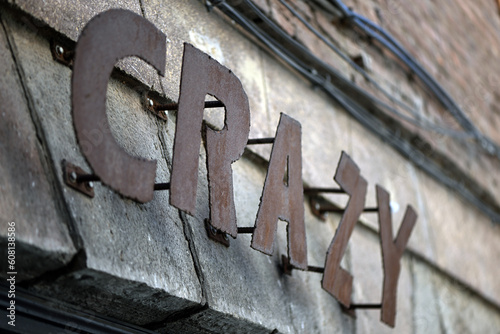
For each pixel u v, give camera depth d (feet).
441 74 15.75
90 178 6.31
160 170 7.55
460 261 14.58
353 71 12.32
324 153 11.02
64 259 5.98
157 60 6.73
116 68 7.29
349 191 9.48
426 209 13.94
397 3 14.78
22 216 5.74
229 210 7.39
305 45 10.99
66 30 6.86
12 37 6.47
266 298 8.50
